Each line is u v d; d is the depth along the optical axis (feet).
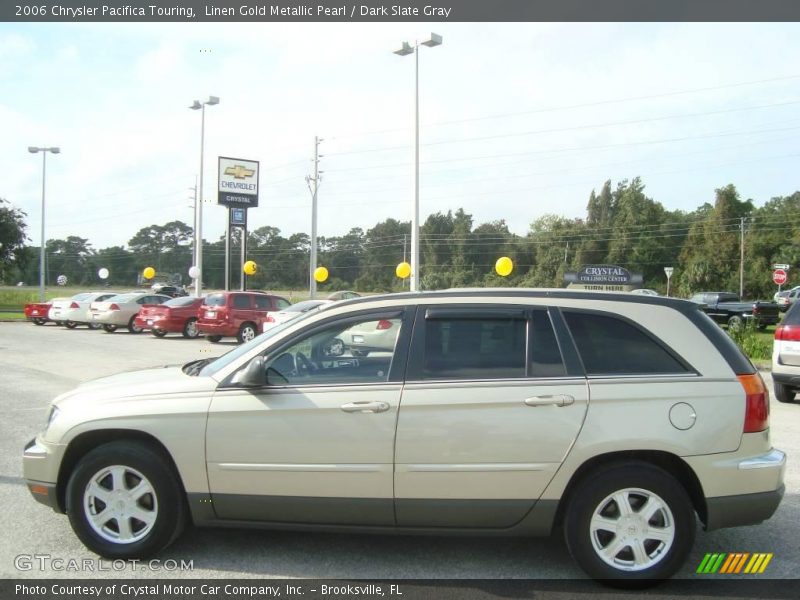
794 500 18.92
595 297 14.37
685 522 13.24
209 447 13.91
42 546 15.24
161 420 14.06
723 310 101.19
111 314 87.76
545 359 13.79
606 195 255.70
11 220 161.48
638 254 242.78
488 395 13.44
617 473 13.28
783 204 246.68
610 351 13.89
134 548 14.26
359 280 290.76
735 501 13.34
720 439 13.32
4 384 40.27
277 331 15.03
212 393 14.16
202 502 14.05
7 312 139.03
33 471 14.73
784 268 126.11
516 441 13.33
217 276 329.11
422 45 79.66
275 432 13.74
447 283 254.68
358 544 15.58
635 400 13.39
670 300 14.42
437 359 13.94
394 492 13.57
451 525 13.64
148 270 145.48
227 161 124.57
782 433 27.89
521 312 14.20
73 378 43.19
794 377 34.76
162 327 79.46
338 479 13.64
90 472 14.29
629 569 13.29
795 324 35.04
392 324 14.46
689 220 265.95
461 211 269.44
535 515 13.46
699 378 13.61
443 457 13.41
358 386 13.82
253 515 14.03
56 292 250.37
